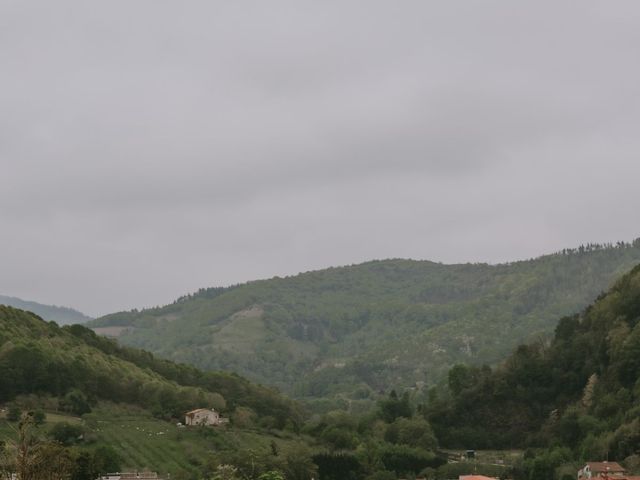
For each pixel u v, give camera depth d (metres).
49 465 127.69
